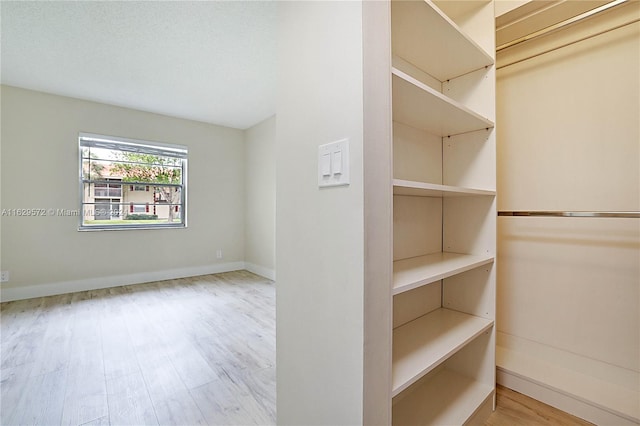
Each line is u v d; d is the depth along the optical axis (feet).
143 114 12.79
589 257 5.01
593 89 4.90
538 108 5.50
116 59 8.41
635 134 4.54
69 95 11.03
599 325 4.91
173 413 4.68
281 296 3.65
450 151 5.31
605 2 4.54
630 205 4.58
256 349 6.84
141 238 12.86
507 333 6.00
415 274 3.54
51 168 10.91
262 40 7.50
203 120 14.17
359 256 2.60
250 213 15.38
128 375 5.73
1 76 9.50
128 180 12.71
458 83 5.15
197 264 14.35
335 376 2.87
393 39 3.97
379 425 2.71
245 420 4.55
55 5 6.19
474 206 5.05
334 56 2.87
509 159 5.89
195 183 14.26
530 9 4.87
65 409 4.75
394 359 3.44
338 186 2.82
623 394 4.51
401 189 3.42
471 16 5.03
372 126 2.64
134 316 8.91
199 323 8.39
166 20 6.72
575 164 5.10
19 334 7.59
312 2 3.16
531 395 5.01
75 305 9.86
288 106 3.53
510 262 5.95
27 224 10.52
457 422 3.91
